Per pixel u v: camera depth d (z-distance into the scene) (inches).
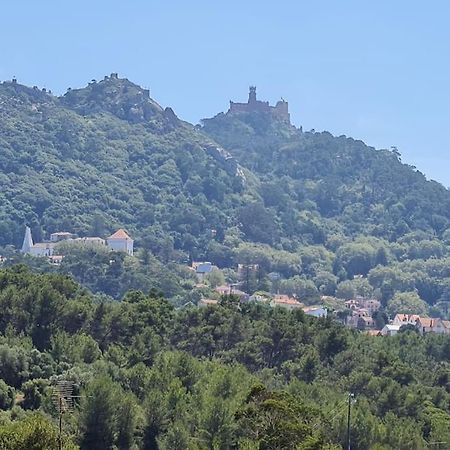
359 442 6786.4
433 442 7455.7
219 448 6033.5
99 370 7234.3
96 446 6353.3
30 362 7229.3
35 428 4099.4
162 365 7559.1
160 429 6574.8
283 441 5251.0
